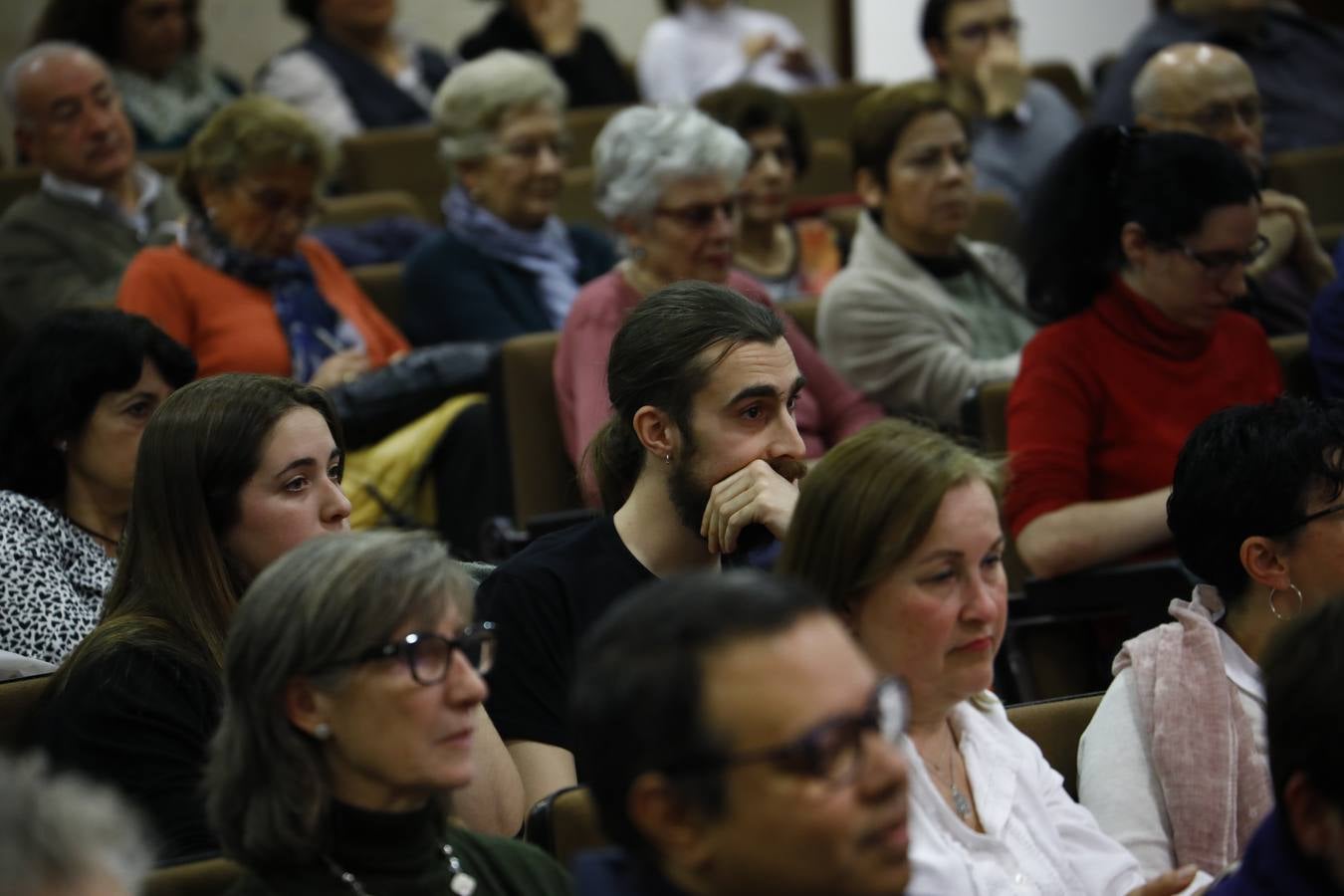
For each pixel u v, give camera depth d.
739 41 21.11
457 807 6.02
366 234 14.48
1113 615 8.69
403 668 4.55
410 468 10.84
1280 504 6.27
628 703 3.74
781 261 13.40
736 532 6.23
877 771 3.71
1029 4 24.89
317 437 6.23
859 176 11.68
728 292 6.51
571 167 17.67
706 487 6.38
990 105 16.28
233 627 4.66
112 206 12.99
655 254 10.50
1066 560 8.61
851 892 3.70
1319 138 15.89
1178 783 6.09
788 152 13.20
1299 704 4.30
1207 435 6.48
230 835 4.62
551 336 10.52
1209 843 6.02
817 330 11.51
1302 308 11.16
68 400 7.81
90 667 5.97
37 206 12.91
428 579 4.61
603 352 10.10
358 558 4.62
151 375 7.93
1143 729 6.22
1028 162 16.17
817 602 3.84
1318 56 16.14
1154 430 8.99
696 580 3.88
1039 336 9.23
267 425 6.14
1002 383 9.63
